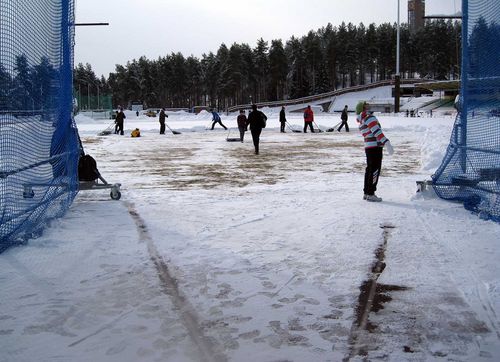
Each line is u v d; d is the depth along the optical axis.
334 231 5.74
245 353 2.92
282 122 29.84
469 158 7.52
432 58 125.38
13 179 6.10
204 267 4.50
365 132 7.61
